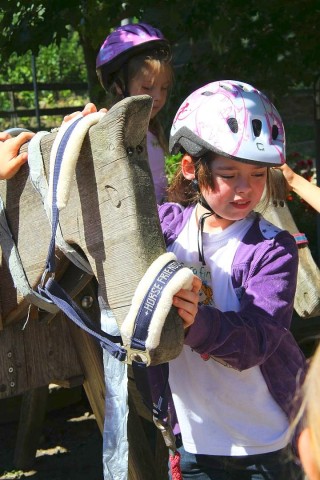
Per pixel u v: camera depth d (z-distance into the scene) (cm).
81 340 402
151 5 820
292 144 2017
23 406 553
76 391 662
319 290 444
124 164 271
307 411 172
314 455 171
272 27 941
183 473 338
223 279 322
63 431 624
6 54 785
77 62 2383
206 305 309
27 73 2322
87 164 286
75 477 549
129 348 271
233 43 963
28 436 555
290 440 227
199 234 331
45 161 311
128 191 271
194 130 314
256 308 306
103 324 305
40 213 328
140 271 271
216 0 875
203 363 322
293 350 329
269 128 311
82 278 341
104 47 500
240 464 325
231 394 320
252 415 322
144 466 374
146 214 273
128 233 273
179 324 272
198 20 883
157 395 323
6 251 348
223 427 324
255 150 304
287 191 403
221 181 312
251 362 297
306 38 934
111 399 322
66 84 1542
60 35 780
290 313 315
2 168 327
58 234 308
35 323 397
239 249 322
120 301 283
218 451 325
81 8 784
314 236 1054
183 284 266
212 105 311
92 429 626
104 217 284
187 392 328
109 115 273
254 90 319
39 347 399
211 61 994
